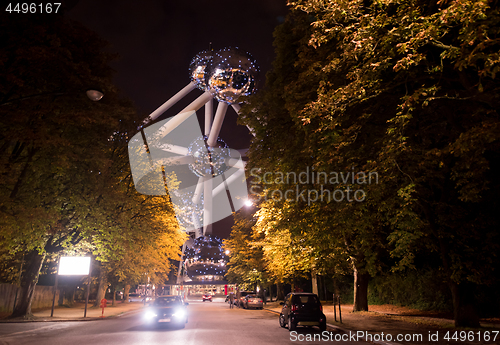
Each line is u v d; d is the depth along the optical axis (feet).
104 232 80.48
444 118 46.75
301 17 50.24
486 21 25.72
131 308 133.80
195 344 41.34
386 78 40.14
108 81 69.51
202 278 498.28
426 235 53.78
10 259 92.17
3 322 73.67
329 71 38.50
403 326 57.41
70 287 152.46
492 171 50.65
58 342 44.11
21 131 56.39
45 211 68.28
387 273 98.43
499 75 33.78
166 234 112.47
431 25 27.96
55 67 59.11
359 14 34.81
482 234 51.78
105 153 80.59
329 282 143.95
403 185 40.78
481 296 72.28
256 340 44.60
